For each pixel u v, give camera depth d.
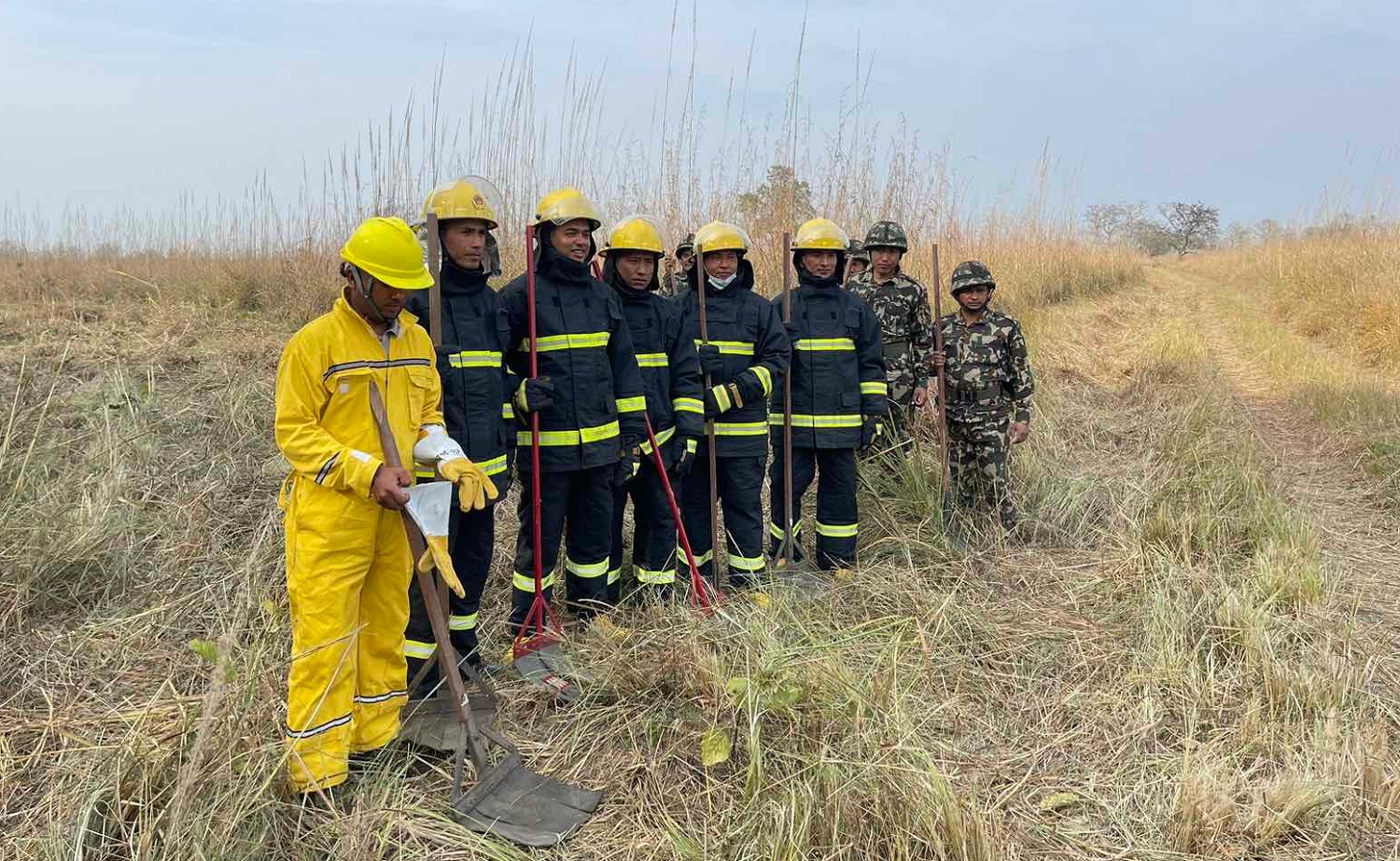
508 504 5.17
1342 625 3.87
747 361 4.20
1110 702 3.35
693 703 3.11
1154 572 4.34
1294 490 6.04
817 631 3.67
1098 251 20.92
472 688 3.26
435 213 2.97
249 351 7.20
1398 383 9.70
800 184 7.61
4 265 11.27
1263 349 11.70
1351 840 2.62
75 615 3.75
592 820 2.63
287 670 2.99
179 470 5.11
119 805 2.37
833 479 4.56
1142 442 6.96
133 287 10.07
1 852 2.35
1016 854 2.54
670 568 4.12
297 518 2.51
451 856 2.43
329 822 2.44
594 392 3.59
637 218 3.84
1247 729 3.09
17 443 4.92
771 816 2.50
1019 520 5.12
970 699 3.39
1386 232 16.08
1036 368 8.95
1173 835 2.64
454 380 3.08
